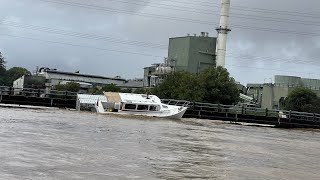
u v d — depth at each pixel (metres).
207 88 96.19
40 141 23.16
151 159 20.42
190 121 66.94
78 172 15.38
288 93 114.75
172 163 19.78
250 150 30.16
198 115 76.31
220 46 123.69
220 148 29.38
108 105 65.31
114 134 32.03
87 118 50.72
